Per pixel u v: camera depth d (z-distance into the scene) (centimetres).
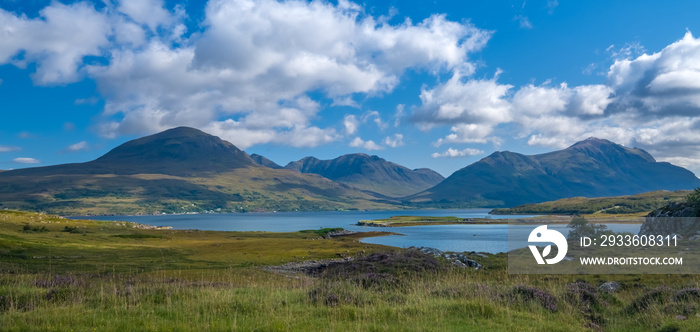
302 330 1462
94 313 1625
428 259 3891
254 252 7562
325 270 4700
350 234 14862
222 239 11550
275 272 4981
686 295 1969
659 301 2000
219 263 5912
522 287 2145
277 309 1791
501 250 8575
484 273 3506
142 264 5581
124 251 7300
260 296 2089
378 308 1812
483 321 1652
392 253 4275
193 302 1839
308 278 4056
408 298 2031
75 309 1703
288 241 10362
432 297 2095
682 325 1578
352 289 2216
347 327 1537
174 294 2020
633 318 1859
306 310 1805
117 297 1948
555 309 1948
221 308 1761
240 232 14512
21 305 1856
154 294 2025
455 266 3834
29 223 11100
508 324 1628
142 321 1535
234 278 3944
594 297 2175
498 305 1891
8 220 11325
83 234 10150
